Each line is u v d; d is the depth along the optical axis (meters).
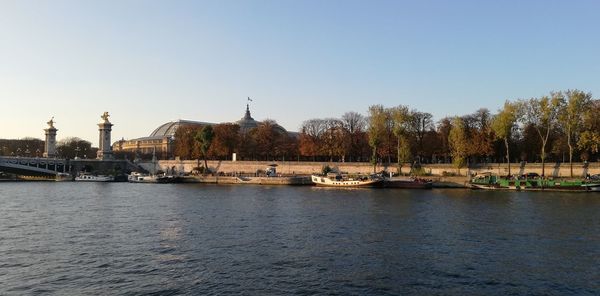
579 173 127.38
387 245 46.94
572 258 41.62
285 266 38.94
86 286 33.88
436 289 33.22
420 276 36.22
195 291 32.62
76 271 37.66
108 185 160.88
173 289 33.06
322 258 41.59
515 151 151.88
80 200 96.06
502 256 42.34
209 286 33.72
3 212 74.00
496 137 139.12
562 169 130.50
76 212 73.81
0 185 161.25
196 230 55.78
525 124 129.00
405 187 127.94
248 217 66.88
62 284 34.38
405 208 76.88
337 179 140.00
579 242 48.16
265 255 42.69
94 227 58.34
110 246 46.72
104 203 88.94
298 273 36.94
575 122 118.75
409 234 52.75
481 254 43.09
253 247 46.03
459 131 136.62
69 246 46.75
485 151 139.88
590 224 59.00
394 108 148.75
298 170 177.38
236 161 192.50
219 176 169.38
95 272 37.34
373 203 85.56
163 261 40.62
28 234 53.44
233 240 49.50
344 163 166.88
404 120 138.62
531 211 71.81
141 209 77.81
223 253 43.50
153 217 67.44
